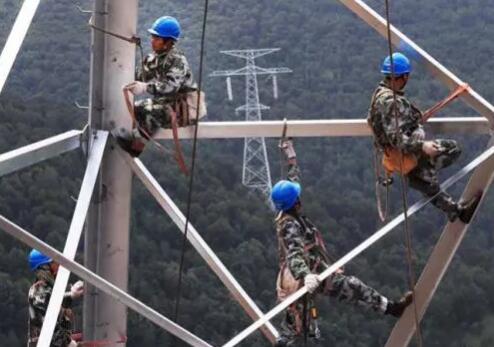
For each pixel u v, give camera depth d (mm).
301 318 12664
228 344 12078
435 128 13188
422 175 12992
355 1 13117
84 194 12172
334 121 13000
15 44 11992
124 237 13070
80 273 11172
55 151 12188
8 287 31953
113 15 12688
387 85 12867
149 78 12781
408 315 13094
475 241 38969
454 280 37219
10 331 31641
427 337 35969
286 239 12352
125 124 12828
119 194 12969
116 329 13242
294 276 12188
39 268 15977
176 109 12719
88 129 12734
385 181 13219
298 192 12492
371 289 12867
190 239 13188
